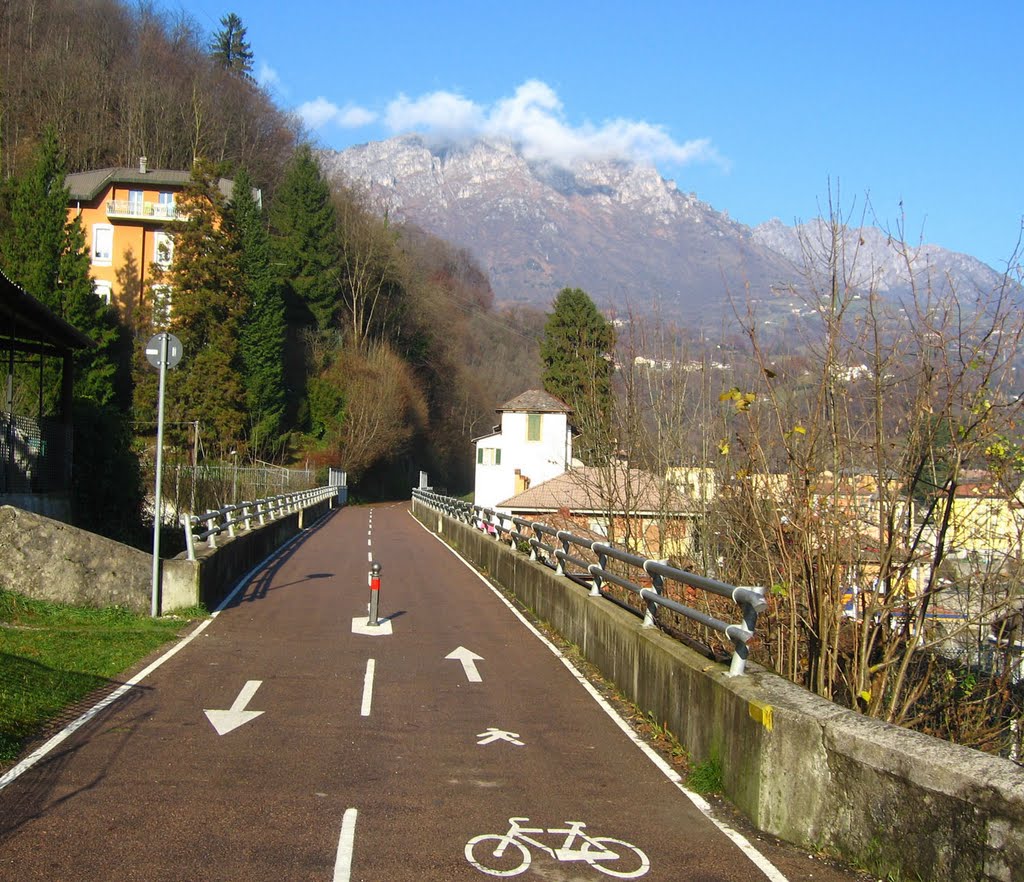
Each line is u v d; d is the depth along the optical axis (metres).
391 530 43.41
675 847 6.31
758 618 9.89
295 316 77.69
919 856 5.50
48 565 14.84
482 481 56.53
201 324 55.56
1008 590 8.34
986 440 7.90
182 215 57.31
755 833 6.59
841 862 6.07
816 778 6.32
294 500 39.62
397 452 80.88
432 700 10.54
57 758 7.79
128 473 26.30
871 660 9.02
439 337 93.81
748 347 11.50
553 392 55.19
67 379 22.34
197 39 89.25
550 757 8.43
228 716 9.41
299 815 6.69
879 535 8.45
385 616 16.75
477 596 20.00
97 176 66.81
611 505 18.17
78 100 74.94
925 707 8.75
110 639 13.05
